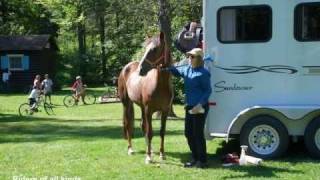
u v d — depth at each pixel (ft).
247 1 33.81
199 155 31.91
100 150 38.29
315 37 33.30
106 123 68.44
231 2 33.99
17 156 36.42
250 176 29.48
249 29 33.94
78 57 176.65
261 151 33.50
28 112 85.56
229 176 29.58
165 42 32.09
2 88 141.18
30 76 142.51
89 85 167.94
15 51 142.10
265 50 33.81
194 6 100.07
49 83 98.07
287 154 35.01
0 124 67.77
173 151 37.58
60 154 36.96
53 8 181.78
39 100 92.43
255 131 33.50
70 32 192.54
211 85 34.45
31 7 167.84
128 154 36.42
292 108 32.94
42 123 68.80
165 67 32.12
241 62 34.09
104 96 110.42
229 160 33.17
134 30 132.67
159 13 87.56
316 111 32.73
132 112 37.55
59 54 178.09
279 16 33.55
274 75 33.81
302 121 33.09
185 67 32.45
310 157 33.83
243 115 33.40
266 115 33.40
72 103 102.78
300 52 33.47
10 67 142.61
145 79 33.22
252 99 34.12
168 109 33.40
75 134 54.95
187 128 32.07
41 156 36.27
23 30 183.01
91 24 166.20
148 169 31.55
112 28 145.48
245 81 34.12
